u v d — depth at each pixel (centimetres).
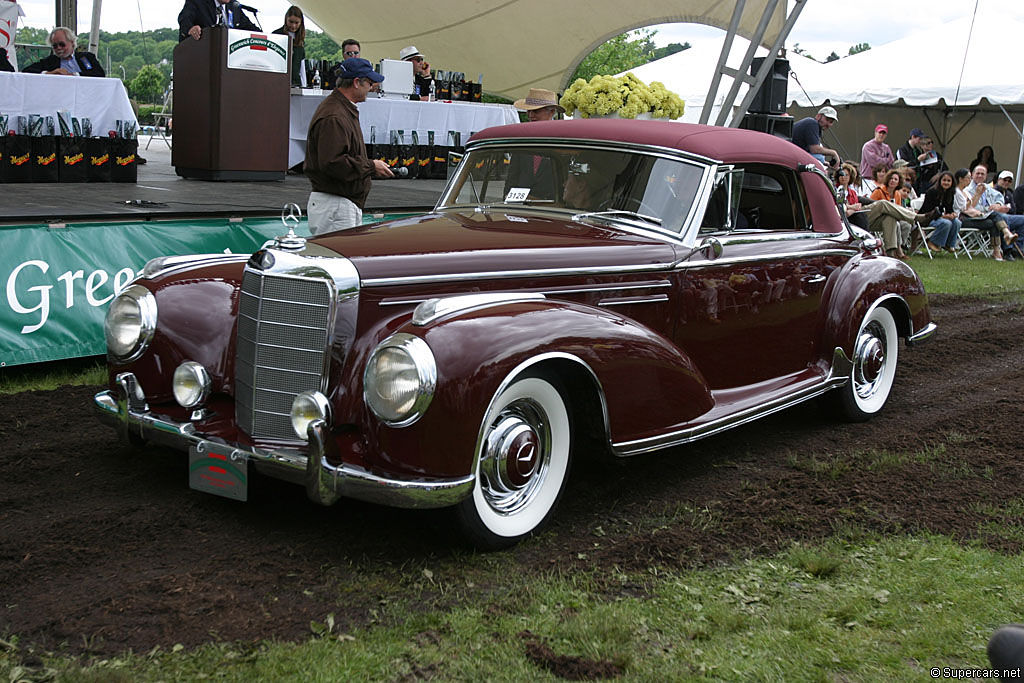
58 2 1352
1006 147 1777
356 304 322
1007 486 418
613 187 427
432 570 319
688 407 379
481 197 467
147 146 1326
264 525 350
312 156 588
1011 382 634
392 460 306
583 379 350
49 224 538
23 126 734
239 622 277
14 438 434
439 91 1161
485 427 311
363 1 1434
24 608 280
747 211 466
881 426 521
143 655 256
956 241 1308
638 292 390
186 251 611
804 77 1845
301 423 313
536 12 1376
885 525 367
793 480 421
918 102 1647
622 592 307
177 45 849
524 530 342
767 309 452
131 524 344
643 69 2017
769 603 301
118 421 363
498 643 271
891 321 537
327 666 254
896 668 264
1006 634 168
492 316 320
